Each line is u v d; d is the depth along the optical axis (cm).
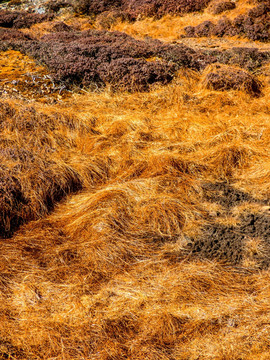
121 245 332
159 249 334
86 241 339
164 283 292
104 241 335
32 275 299
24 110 524
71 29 1195
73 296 282
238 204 389
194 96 641
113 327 258
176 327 257
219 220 365
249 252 324
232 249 329
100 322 261
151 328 257
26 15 1298
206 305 273
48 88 638
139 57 788
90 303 277
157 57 798
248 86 664
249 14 1170
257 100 639
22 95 605
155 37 1229
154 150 476
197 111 587
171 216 364
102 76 666
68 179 412
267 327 253
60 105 586
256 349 240
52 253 323
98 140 498
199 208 383
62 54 729
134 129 525
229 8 1272
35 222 365
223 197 401
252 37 1095
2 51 789
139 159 459
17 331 253
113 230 348
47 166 418
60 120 521
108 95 631
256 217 367
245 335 250
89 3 1438
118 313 268
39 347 244
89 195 403
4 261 312
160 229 356
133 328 259
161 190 404
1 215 353
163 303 276
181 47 854
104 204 376
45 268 308
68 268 307
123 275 304
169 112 584
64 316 266
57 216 376
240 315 264
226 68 707
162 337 251
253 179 429
